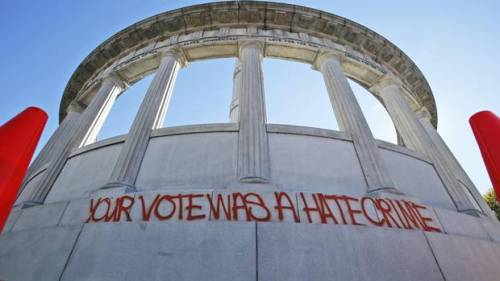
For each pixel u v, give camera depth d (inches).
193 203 284.7
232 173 331.6
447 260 287.3
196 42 531.8
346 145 392.8
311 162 358.6
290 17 576.1
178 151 362.3
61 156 423.5
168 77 472.4
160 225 269.4
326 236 270.5
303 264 249.1
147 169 345.7
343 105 442.0
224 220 271.3
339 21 591.8
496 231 368.2
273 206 284.7
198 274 238.4
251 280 235.5
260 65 479.8
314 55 551.2
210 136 377.1
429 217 323.9
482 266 300.7
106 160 382.0
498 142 210.2
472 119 239.9
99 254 255.6
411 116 513.7
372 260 263.3
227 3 567.2
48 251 270.7
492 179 212.2
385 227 291.4
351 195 318.3
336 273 248.5
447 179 426.3
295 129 390.6
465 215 360.5
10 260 279.7
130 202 290.4
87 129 472.1
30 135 201.0
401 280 256.8
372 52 634.8
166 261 246.4
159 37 600.1
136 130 382.0
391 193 331.9
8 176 175.0
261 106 403.5
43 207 321.7
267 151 352.2
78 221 287.4
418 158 439.2
